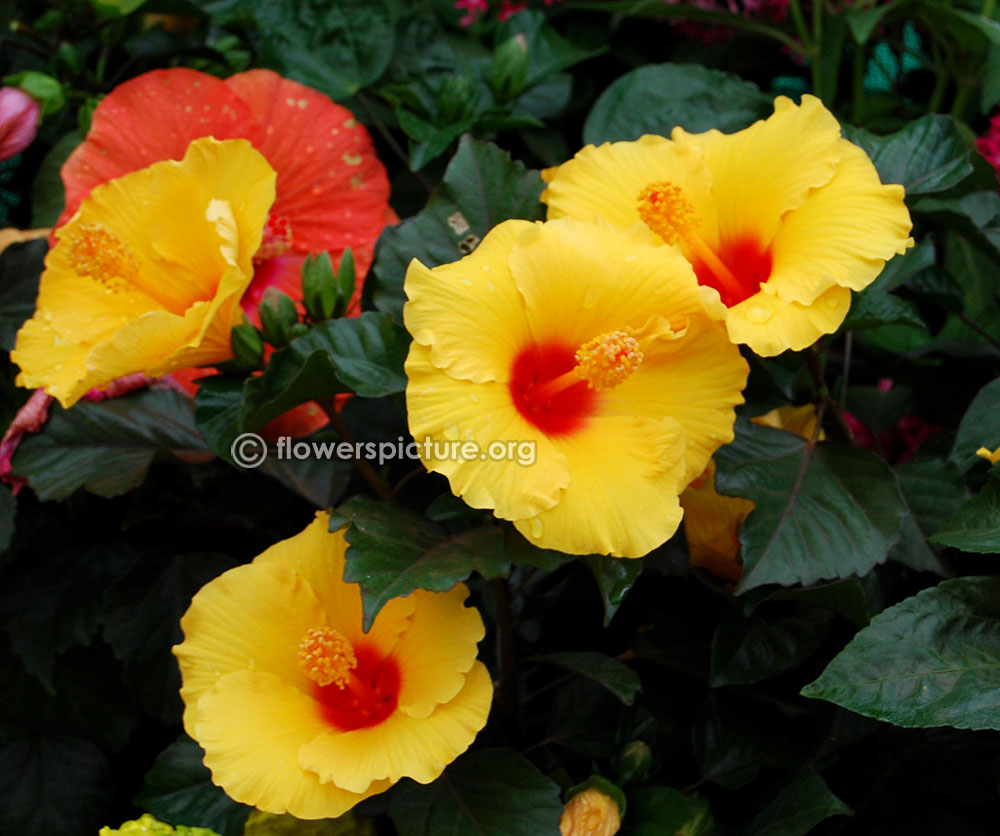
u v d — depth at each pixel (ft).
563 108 3.58
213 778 2.70
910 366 3.40
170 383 3.24
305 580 2.84
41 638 3.21
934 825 2.99
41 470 3.13
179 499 3.25
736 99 3.41
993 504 2.79
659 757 3.02
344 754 2.71
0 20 3.56
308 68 3.51
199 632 2.81
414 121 3.37
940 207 3.20
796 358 3.03
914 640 2.72
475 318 2.68
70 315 2.97
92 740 3.27
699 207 2.87
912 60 3.87
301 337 2.83
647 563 2.92
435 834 2.77
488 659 3.08
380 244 2.96
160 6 3.53
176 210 2.93
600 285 2.72
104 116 3.24
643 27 3.78
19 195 3.74
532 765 2.82
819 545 2.80
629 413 2.74
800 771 2.90
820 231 2.75
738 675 2.91
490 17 3.68
